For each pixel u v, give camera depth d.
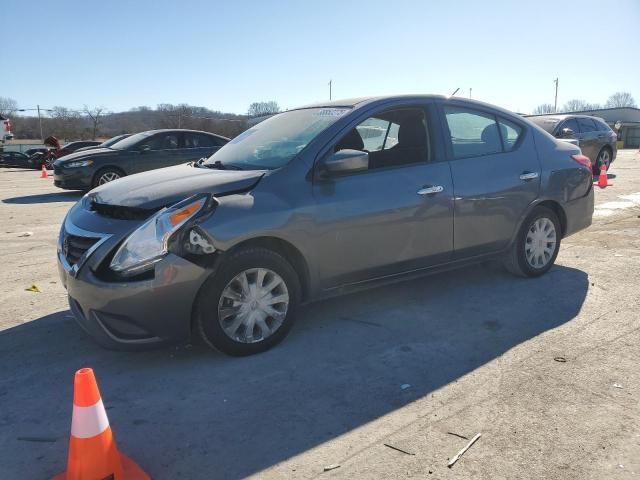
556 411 3.03
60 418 3.06
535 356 3.71
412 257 4.39
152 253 3.32
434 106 4.62
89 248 3.45
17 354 3.86
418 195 4.32
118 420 3.03
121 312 3.34
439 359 3.69
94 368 3.64
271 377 3.47
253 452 2.73
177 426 2.96
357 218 4.01
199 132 13.17
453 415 3.02
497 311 4.54
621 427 2.87
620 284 5.17
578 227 5.62
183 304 3.43
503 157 4.95
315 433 2.87
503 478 2.50
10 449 2.79
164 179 3.95
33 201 11.83
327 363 3.65
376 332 4.15
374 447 2.75
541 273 5.41
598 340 3.94
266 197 3.69
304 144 4.04
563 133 13.38
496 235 4.92
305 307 4.68
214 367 3.62
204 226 3.42
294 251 3.85
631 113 57.28
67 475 2.41
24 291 5.23
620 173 15.92
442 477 2.52
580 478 2.49
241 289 3.65
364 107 4.28
